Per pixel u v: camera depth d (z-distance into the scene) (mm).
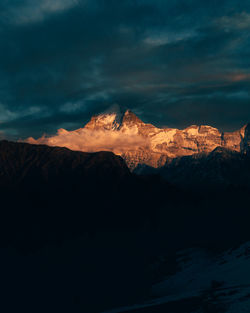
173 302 70688
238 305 58156
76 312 92812
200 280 94125
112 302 94000
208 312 57875
